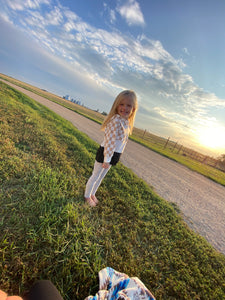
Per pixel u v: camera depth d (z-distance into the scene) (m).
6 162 2.65
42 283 1.05
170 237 2.49
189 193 5.16
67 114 15.17
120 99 1.96
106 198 2.83
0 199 1.93
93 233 1.98
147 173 5.78
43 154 3.68
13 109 6.47
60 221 1.87
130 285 1.32
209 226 3.42
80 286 1.35
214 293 1.78
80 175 3.39
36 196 2.13
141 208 2.99
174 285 1.73
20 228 1.63
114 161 2.14
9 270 1.28
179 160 11.52
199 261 2.18
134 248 2.04
